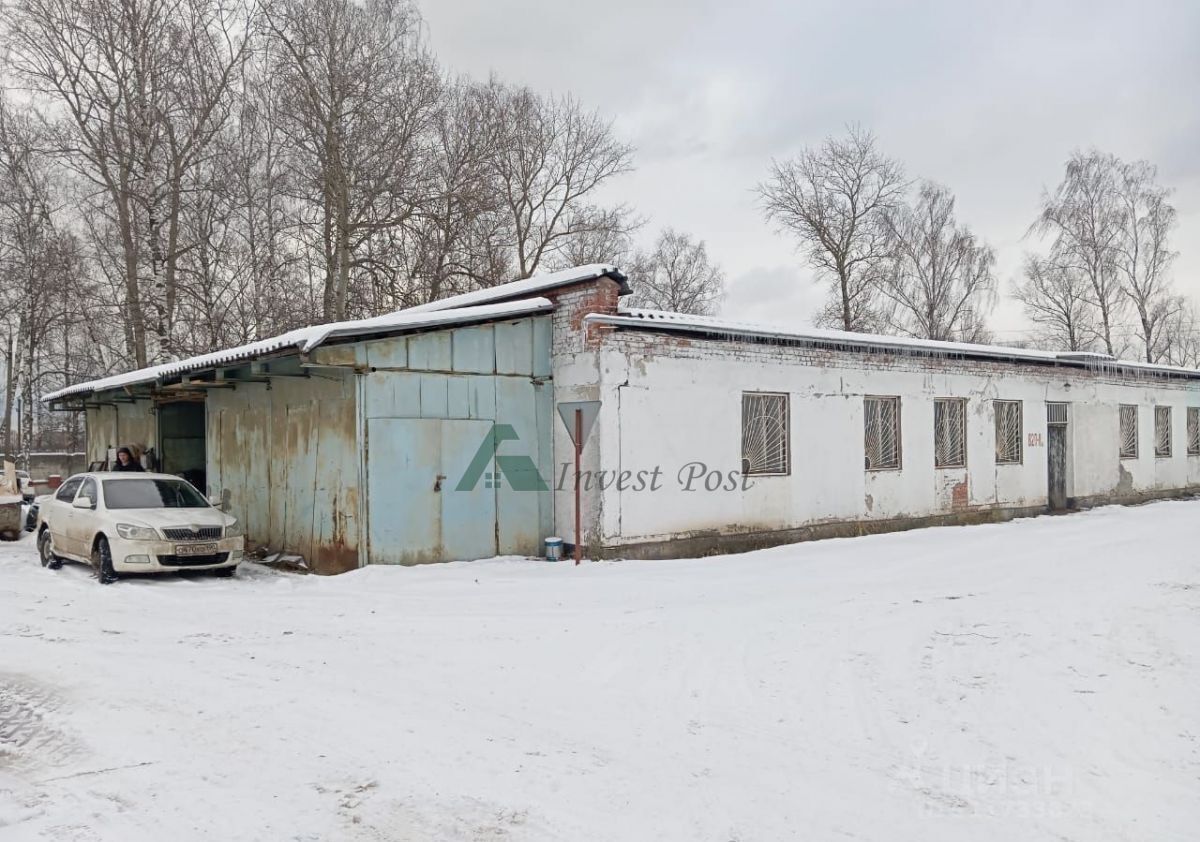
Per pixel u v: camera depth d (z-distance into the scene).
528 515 14.10
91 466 22.52
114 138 23.75
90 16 22.94
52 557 13.70
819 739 5.62
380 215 27.34
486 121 30.88
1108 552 13.17
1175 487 26.45
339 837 4.26
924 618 8.64
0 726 5.94
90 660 7.66
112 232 29.98
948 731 5.67
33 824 4.38
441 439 13.20
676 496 14.30
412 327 12.77
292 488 13.91
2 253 30.00
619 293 14.08
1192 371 26.80
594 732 5.77
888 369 17.78
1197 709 5.67
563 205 36.00
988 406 19.98
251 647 8.16
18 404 36.41
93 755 5.36
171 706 6.31
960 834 4.26
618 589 11.07
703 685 6.82
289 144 26.72
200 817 4.46
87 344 36.94
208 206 26.88
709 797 4.72
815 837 4.24
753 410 15.63
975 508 19.48
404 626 9.05
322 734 5.70
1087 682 6.33
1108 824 4.34
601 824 4.39
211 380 14.91
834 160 43.59
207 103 24.59
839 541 15.74
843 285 43.94
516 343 14.06
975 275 45.47
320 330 11.70
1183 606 8.12
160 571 12.30
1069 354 21.67
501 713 6.17
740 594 10.65
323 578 12.22
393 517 12.71
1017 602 9.11
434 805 4.61
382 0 26.45
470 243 30.28
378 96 26.31
